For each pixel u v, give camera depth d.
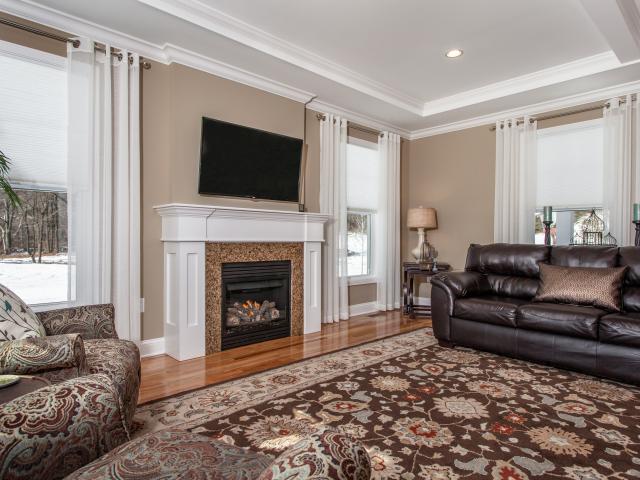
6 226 2.73
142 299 3.29
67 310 2.04
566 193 4.50
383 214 5.38
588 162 4.35
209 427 2.04
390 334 4.09
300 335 4.07
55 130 2.88
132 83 3.17
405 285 5.08
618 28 2.96
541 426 2.07
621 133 4.03
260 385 2.63
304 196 4.49
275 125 4.06
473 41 3.46
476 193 5.21
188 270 3.27
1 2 2.61
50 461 0.88
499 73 4.13
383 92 4.50
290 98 4.20
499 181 4.92
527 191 4.67
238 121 3.76
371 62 3.88
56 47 2.86
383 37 3.39
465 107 4.74
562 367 2.94
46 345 1.49
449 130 5.47
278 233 3.93
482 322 3.32
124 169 3.10
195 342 3.30
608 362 2.71
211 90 3.58
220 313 3.48
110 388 1.03
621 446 1.87
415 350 3.48
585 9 2.75
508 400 2.39
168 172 3.40
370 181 5.37
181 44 3.24
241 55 3.42
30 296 2.83
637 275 3.12
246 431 1.99
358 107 4.77
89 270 2.92
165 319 3.41
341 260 4.83
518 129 4.79
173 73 3.34
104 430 0.98
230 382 2.69
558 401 2.38
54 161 2.88
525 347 3.08
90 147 2.94
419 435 1.97
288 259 4.03
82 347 1.58
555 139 4.59
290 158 4.18
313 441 0.73
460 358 3.24
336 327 4.43
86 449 0.94
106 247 3.01
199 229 3.32
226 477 0.84
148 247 3.33
